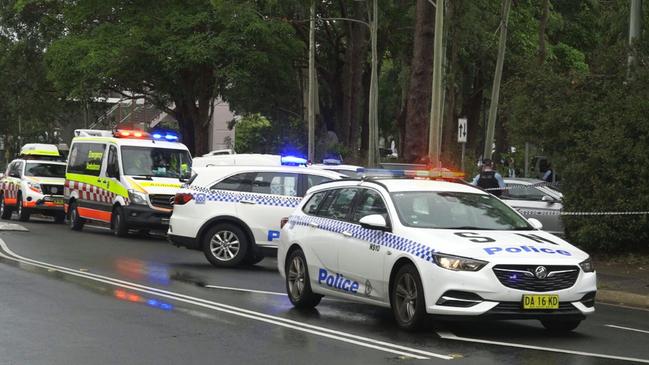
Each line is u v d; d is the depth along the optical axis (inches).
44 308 401.1
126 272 556.4
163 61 1334.9
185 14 1380.4
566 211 673.6
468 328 372.5
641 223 626.2
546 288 334.6
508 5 1088.2
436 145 840.9
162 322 372.2
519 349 326.6
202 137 1482.5
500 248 341.1
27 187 1110.4
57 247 722.8
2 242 752.3
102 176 904.3
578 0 1562.5
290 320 386.6
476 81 1665.8
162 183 860.6
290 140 1545.3
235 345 325.7
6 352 305.3
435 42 839.7
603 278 572.1
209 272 575.5
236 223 612.4
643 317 441.4
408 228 365.1
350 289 392.8
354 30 1422.2
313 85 1337.4
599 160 640.4
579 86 686.5
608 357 315.6
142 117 2346.2
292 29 1378.0
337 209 420.5
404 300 358.6
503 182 752.3
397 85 1956.2
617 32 863.1
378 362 297.3
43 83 1763.0
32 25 1708.9
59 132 2380.7
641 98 632.4
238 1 1346.0
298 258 434.0
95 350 311.7
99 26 1437.0
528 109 695.1
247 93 1397.6
